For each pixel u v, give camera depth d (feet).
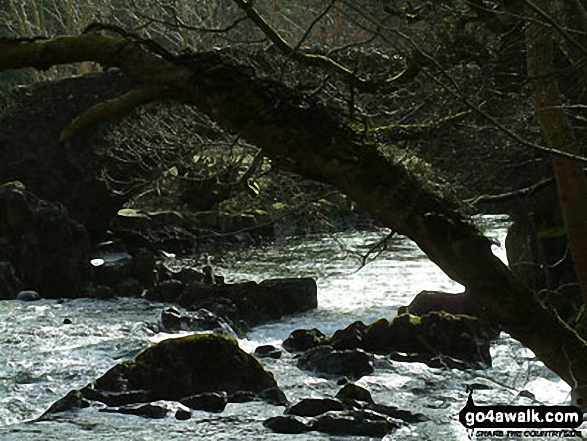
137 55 18.22
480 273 18.60
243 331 65.51
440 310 60.90
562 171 23.11
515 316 18.92
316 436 39.52
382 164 18.51
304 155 18.34
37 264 77.66
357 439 39.32
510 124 36.68
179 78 18.16
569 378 19.08
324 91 30.58
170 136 58.44
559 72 22.49
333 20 70.28
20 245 77.97
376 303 74.64
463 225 18.67
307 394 46.60
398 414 41.86
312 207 38.47
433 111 38.47
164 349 45.29
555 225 61.41
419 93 37.58
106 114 18.34
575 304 57.98
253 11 33.01
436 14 34.27
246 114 18.13
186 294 71.82
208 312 65.72
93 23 18.31
